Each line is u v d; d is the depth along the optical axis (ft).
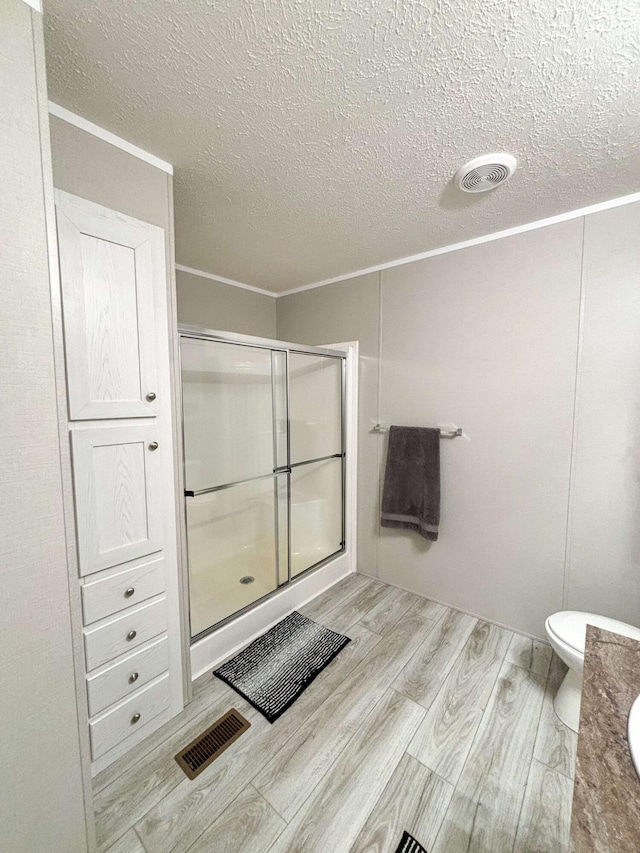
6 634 2.46
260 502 8.13
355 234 6.21
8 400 2.39
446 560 7.20
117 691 4.07
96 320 3.68
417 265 7.12
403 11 2.60
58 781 2.80
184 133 3.80
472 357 6.59
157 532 4.34
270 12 2.60
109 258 3.77
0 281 2.31
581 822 1.57
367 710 4.81
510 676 5.39
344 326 8.38
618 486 5.39
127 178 3.92
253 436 7.93
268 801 3.72
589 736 2.03
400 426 7.47
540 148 4.06
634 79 3.13
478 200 5.14
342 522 8.85
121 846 3.34
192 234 6.19
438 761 4.13
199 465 7.14
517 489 6.27
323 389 8.70
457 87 3.24
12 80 2.32
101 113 3.51
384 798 3.75
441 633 6.41
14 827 2.56
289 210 5.41
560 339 5.72
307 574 7.71
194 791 3.81
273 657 5.82
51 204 2.54
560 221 5.58
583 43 2.82
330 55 2.93
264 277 8.45
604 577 5.59
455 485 6.95
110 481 3.87
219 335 5.88
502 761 4.13
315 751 4.25
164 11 2.58
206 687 5.22
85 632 3.76
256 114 3.54
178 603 4.69
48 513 2.63
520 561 6.32
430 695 5.05
